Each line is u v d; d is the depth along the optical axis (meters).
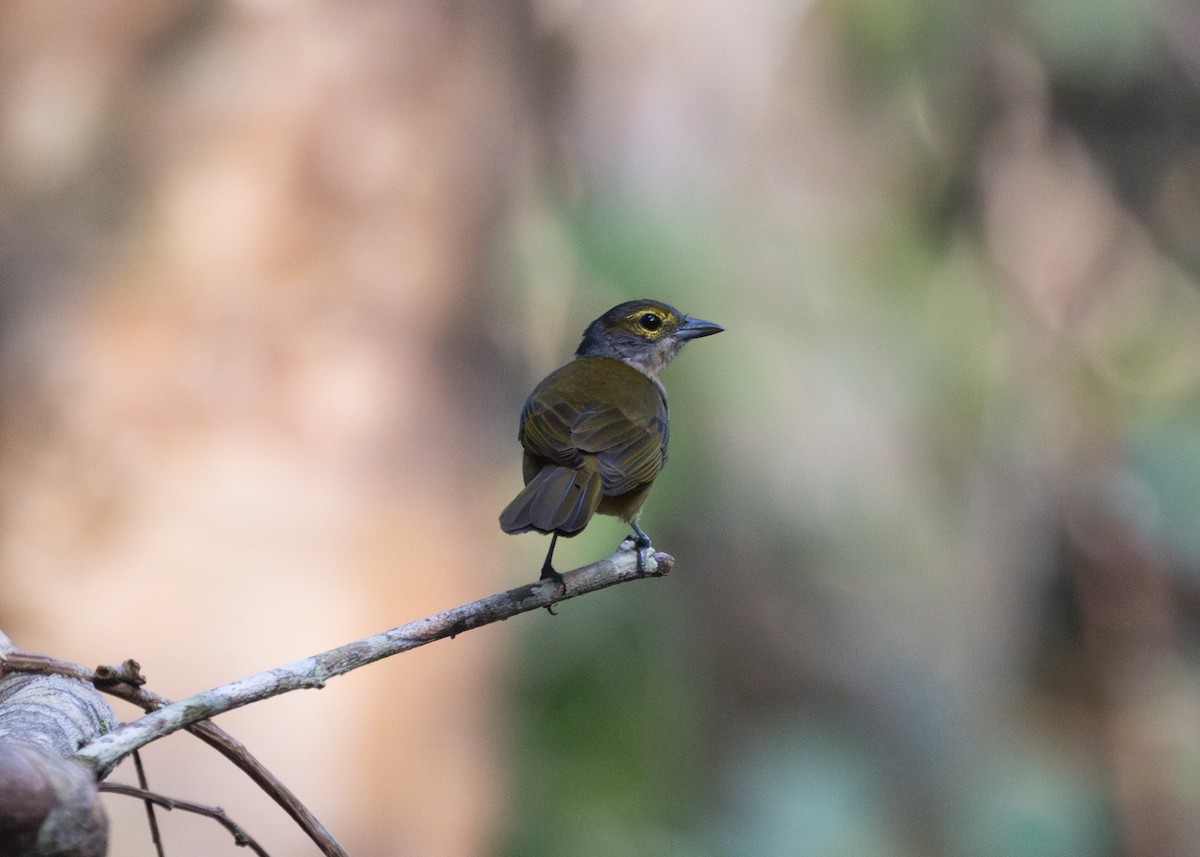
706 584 13.84
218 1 10.30
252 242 10.01
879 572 14.30
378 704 9.69
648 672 13.01
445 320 10.49
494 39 11.13
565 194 13.39
